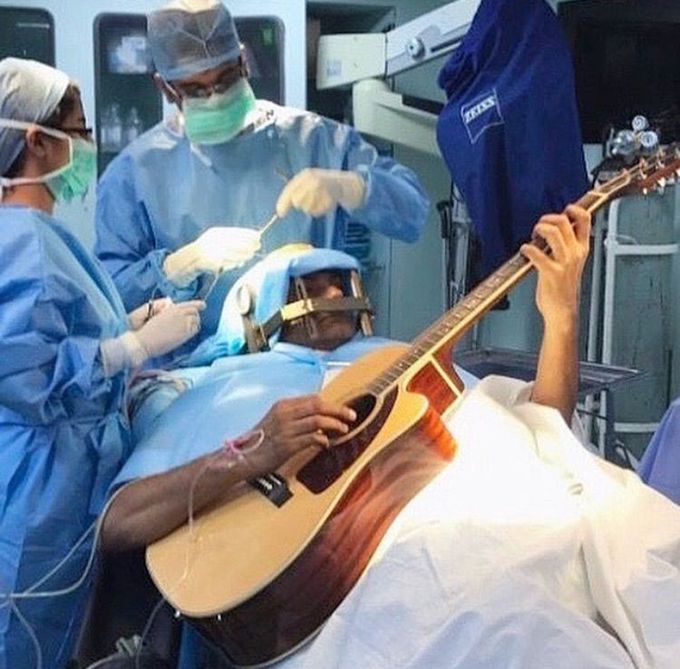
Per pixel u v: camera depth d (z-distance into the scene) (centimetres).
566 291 176
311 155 252
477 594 134
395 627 137
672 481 183
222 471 162
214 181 245
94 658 168
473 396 175
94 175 219
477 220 219
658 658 133
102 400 187
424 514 152
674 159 185
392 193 243
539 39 217
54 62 297
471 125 217
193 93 231
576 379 181
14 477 179
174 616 170
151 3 300
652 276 301
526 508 152
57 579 183
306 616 152
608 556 144
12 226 174
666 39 292
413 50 302
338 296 204
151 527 164
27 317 171
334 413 163
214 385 191
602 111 294
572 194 215
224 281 233
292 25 309
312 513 154
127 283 231
